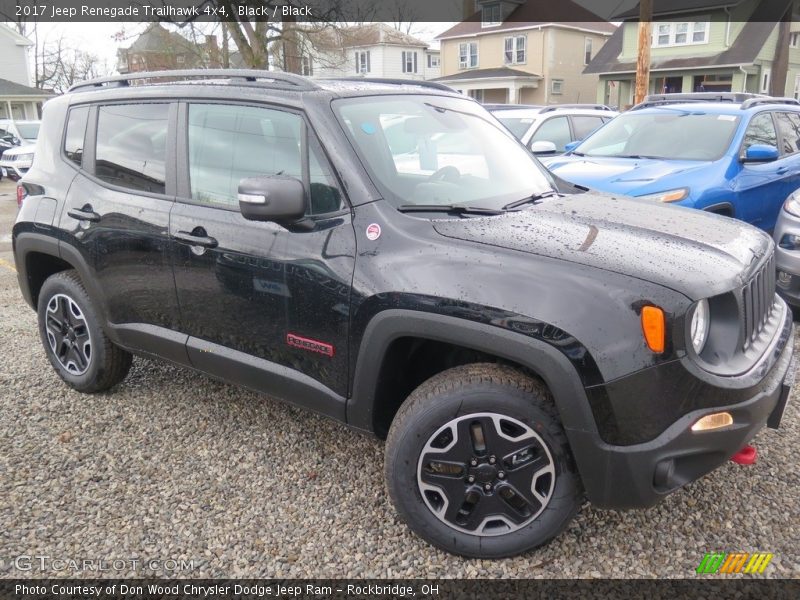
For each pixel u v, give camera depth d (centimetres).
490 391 243
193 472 323
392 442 257
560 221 280
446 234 259
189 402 397
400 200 276
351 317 267
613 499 238
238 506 296
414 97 339
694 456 234
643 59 1777
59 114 400
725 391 227
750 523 279
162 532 279
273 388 307
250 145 307
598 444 230
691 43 2995
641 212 310
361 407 274
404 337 262
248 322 305
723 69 2884
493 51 3866
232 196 310
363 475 320
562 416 232
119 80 376
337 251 271
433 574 254
